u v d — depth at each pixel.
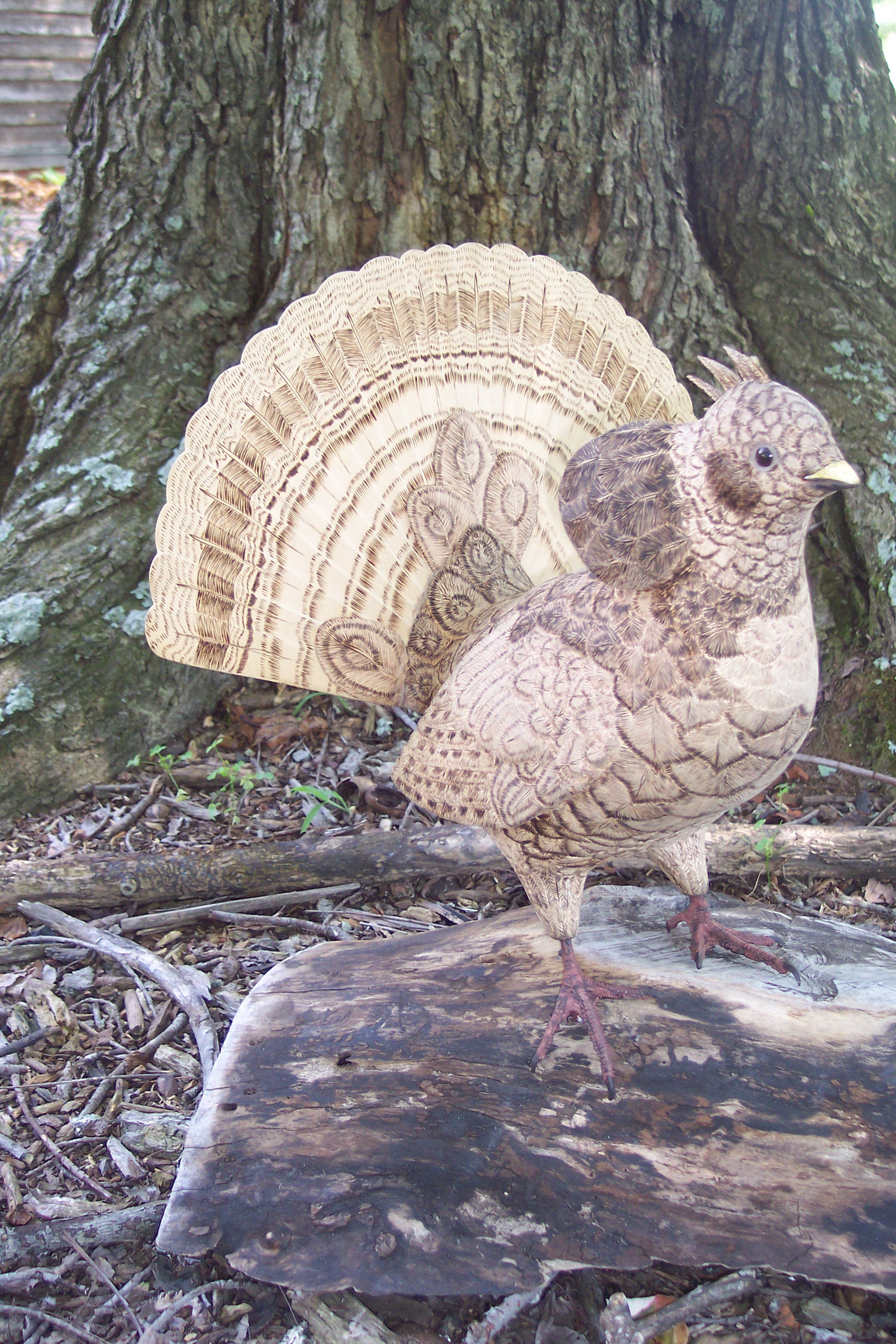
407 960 0.84
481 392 0.83
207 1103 0.75
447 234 1.24
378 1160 0.71
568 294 0.83
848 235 1.22
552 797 0.68
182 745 1.25
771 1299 0.70
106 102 1.23
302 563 0.81
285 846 1.03
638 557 0.65
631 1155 0.70
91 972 0.95
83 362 1.26
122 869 1.00
